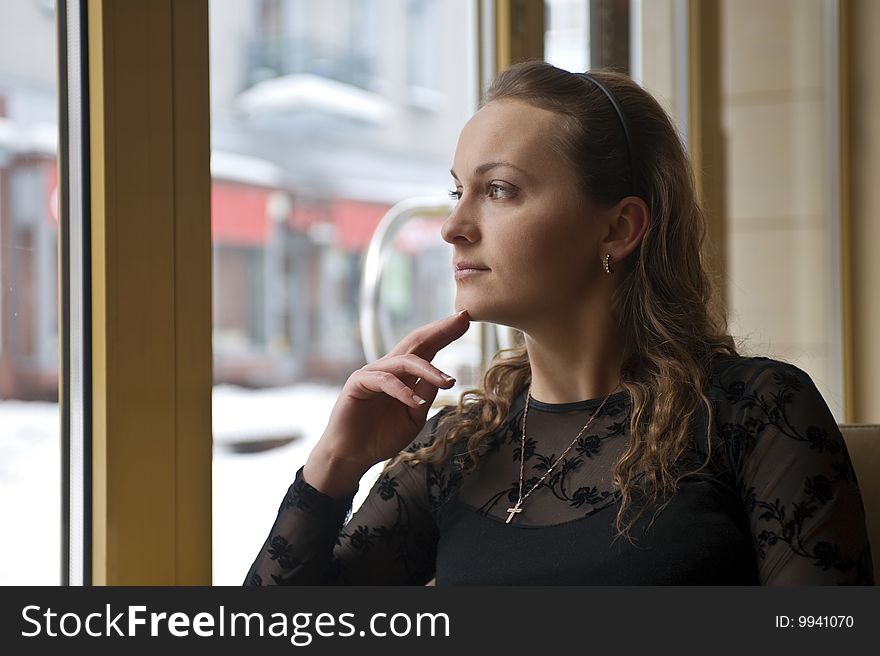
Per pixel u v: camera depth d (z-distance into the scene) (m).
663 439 1.05
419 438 1.23
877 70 2.98
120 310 1.08
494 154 1.06
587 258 1.09
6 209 1.11
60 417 1.10
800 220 2.78
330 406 10.81
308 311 12.59
